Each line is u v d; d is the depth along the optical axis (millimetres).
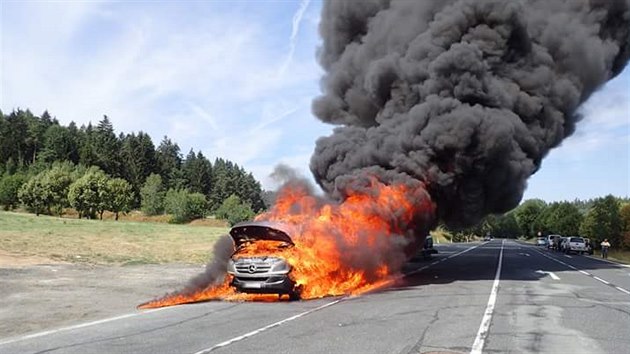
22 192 63500
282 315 10695
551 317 10625
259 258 12906
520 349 7672
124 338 8305
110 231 37781
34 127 117688
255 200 108562
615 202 54188
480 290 15422
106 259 23062
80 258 22656
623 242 50469
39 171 82250
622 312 11414
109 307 11828
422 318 10336
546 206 121312
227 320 10062
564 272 23016
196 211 75312
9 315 10633
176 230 44531
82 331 8930
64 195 63906
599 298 13820
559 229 80312
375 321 9953
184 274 18688
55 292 13812
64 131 113125
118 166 111750
